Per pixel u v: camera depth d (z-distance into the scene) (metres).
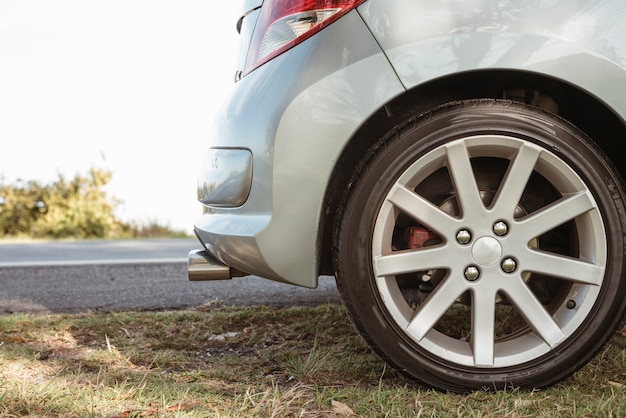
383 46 2.33
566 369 2.41
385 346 2.39
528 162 2.39
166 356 2.93
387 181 2.37
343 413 2.21
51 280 5.27
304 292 4.46
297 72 2.38
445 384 2.40
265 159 2.40
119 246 8.05
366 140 2.55
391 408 2.23
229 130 2.55
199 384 2.51
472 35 2.31
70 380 2.53
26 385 2.36
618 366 2.64
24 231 12.27
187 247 7.86
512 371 2.40
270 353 3.00
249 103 2.49
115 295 4.60
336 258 2.41
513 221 2.40
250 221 2.45
